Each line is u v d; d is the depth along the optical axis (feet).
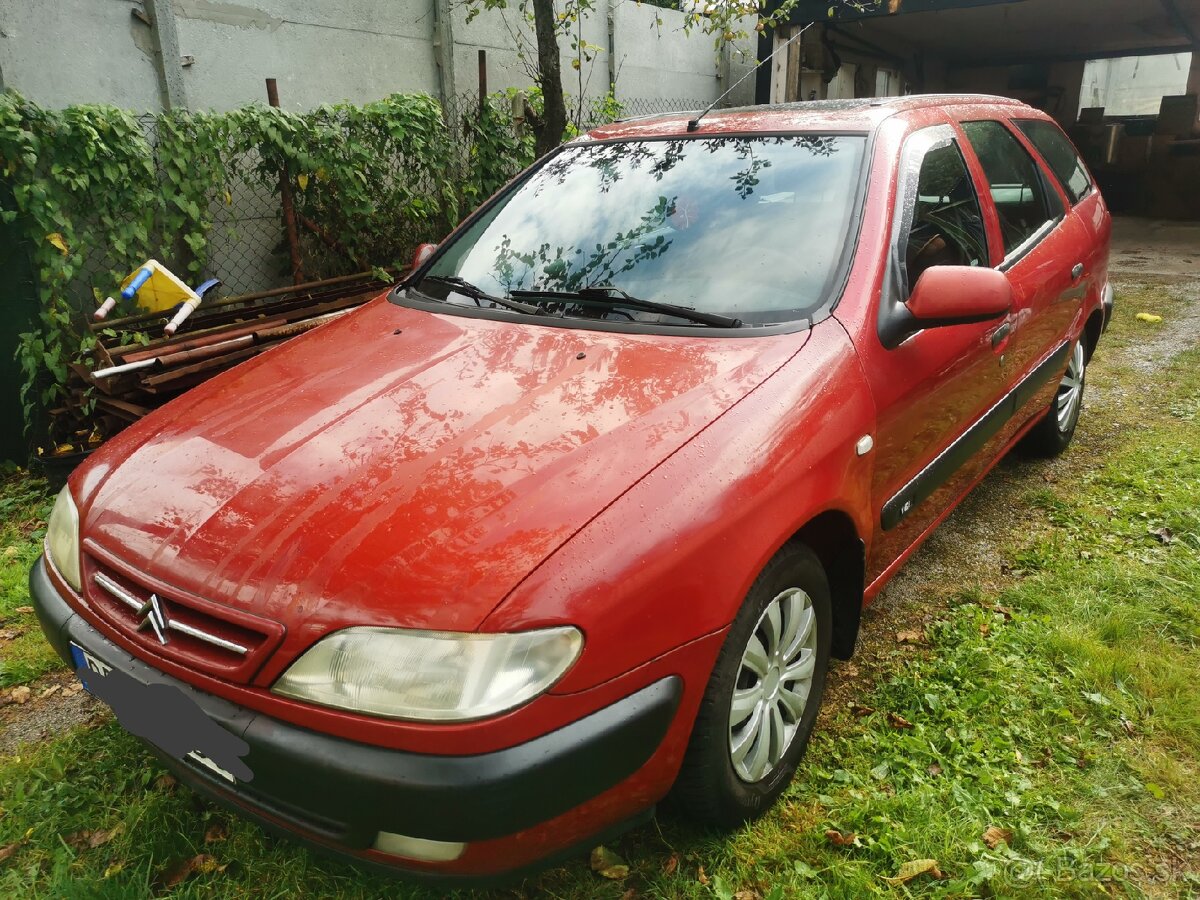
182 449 6.67
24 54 14.52
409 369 7.36
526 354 7.38
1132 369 18.54
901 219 8.43
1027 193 11.78
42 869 6.81
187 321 14.84
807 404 6.77
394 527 5.42
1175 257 33.27
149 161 14.76
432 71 22.31
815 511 6.57
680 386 6.67
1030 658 8.91
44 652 9.70
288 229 17.87
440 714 4.91
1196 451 13.92
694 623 5.65
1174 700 8.21
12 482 14.66
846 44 46.24
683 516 5.68
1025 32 50.37
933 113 10.14
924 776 7.37
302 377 7.57
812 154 8.90
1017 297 10.14
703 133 9.72
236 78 17.94
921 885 6.42
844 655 8.23
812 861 6.62
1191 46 54.19
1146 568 10.56
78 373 13.78
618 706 5.32
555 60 21.08
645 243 8.66
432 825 4.96
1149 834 6.81
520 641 4.99
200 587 5.48
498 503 5.53
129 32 16.01
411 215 19.54
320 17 19.33
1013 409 10.85
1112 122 58.75
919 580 10.64
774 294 7.77
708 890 6.39
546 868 5.54
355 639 5.05
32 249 14.11
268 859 6.73
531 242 9.28
